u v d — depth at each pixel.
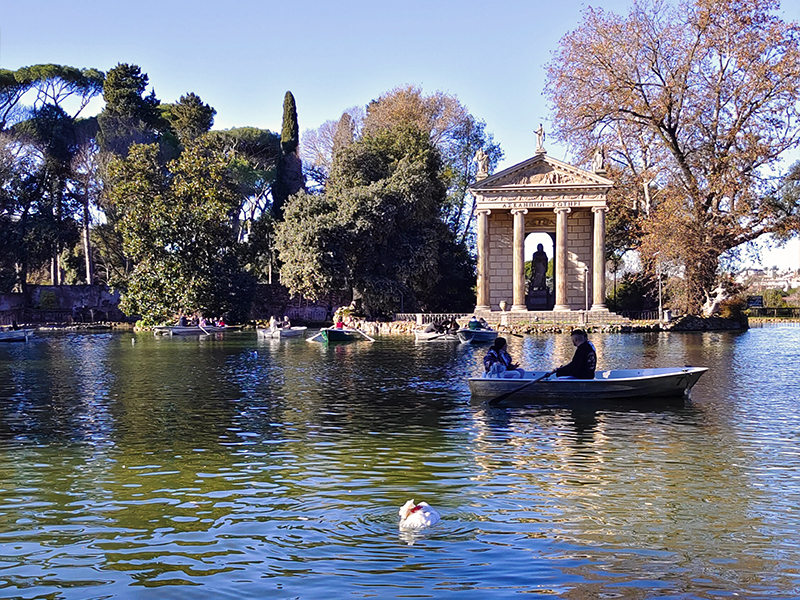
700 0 61.69
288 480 13.38
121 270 89.38
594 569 9.20
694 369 22.20
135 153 71.38
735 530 10.57
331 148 104.44
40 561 9.62
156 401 22.92
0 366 34.47
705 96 63.88
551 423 18.78
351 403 22.33
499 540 10.20
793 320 87.31
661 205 66.75
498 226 78.12
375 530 10.65
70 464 14.64
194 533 10.59
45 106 88.31
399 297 76.19
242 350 45.00
